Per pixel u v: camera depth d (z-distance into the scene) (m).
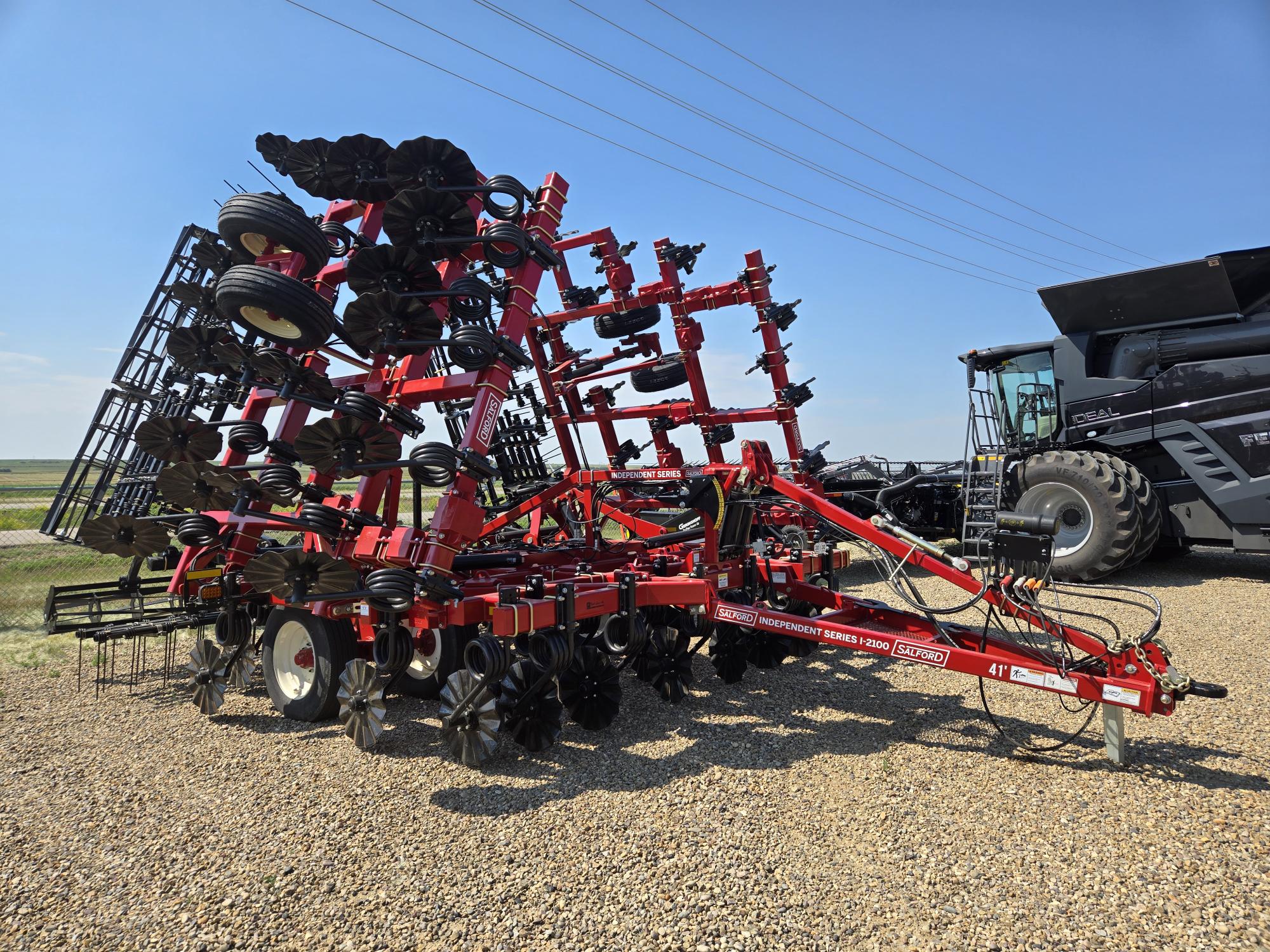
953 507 10.25
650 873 2.73
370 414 4.11
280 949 2.33
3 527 18.86
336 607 4.39
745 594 5.33
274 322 4.27
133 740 4.28
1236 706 4.34
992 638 4.21
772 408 8.75
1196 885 2.58
